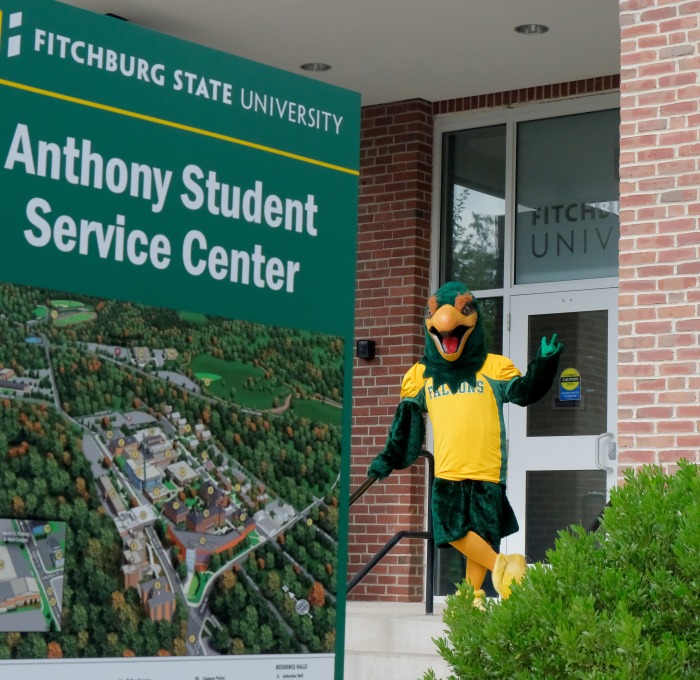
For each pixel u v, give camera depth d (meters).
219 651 2.87
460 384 6.88
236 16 9.05
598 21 8.88
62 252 2.71
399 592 10.20
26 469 2.61
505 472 6.88
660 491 4.64
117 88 2.84
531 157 10.43
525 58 9.69
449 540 6.75
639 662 3.97
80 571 2.67
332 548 3.11
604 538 4.65
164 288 2.88
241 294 3.02
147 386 2.82
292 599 3.01
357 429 10.56
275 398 3.05
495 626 4.33
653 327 6.57
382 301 10.62
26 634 2.58
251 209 3.07
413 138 10.66
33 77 2.70
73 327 2.71
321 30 9.27
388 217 10.70
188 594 2.83
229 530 2.92
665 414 6.48
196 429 2.88
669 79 6.71
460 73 10.06
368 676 6.93
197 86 3.00
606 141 10.09
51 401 2.66
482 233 10.58
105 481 2.72
